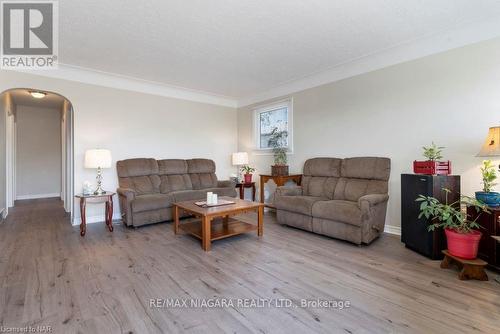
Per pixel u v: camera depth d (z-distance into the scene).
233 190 4.89
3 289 1.96
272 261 2.52
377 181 3.36
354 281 2.10
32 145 6.76
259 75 4.30
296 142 4.69
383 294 1.90
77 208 3.96
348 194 3.55
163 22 2.62
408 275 2.20
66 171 4.98
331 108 4.09
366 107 3.64
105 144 4.25
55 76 3.80
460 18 2.57
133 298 1.84
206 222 2.79
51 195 7.03
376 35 2.92
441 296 1.86
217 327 1.53
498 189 2.55
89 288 1.98
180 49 3.27
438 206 2.33
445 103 2.91
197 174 5.05
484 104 2.65
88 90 4.08
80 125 4.01
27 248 2.88
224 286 2.02
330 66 3.90
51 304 1.76
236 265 2.42
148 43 3.09
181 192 4.25
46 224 3.99
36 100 5.86
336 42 3.09
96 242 3.09
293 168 4.75
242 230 3.20
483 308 1.71
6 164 4.66
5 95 4.66
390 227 3.42
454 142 2.85
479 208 2.31
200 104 5.45
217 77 4.40
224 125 5.87
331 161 3.95
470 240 2.17
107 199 3.59
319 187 3.95
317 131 4.32
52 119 7.02
